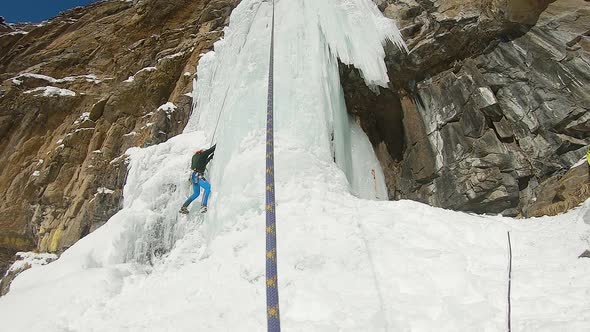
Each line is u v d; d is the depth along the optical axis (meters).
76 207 12.93
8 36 18.56
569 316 3.87
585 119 9.71
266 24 10.87
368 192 10.91
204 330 4.64
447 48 11.01
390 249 5.68
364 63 10.62
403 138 11.70
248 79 9.70
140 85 14.78
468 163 10.46
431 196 10.91
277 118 9.12
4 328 6.22
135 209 9.59
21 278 8.57
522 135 10.37
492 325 3.93
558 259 5.20
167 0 17.67
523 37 10.62
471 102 10.81
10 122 15.50
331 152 9.28
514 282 4.65
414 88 11.62
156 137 13.19
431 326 4.09
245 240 6.68
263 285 5.43
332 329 4.20
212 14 16.50
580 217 6.37
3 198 14.09
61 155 14.08
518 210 10.10
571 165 9.78
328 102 9.68
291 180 7.83
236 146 8.95
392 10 11.45
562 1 10.18
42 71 16.83
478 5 10.52
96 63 16.95
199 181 8.81
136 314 5.62
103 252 8.91
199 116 12.66
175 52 15.71
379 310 4.47
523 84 10.52
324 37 10.41
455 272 4.89
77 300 6.49
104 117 14.63
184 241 8.49
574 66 9.98
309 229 6.51
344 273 5.33
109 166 13.14
